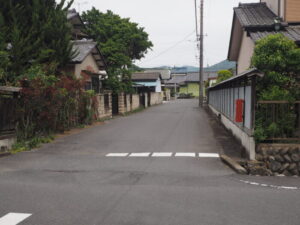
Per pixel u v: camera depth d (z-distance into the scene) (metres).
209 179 5.98
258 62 7.42
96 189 5.32
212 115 21.25
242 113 8.23
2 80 11.18
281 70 7.48
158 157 7.91
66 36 13.62
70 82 12.46
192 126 14.69
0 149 8.41
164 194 5.04
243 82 8.77
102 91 19.56
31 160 7.65
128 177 6.10
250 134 7.35
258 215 4.18
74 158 7.87
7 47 12.74
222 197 4.91
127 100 24.05
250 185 5.64
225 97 13.96
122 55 22.73
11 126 9.32
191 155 8.12
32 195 5.01
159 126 14.72
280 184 5.76
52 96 10.82
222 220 4.00
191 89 67.25
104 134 12.12
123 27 24.48
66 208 4.42
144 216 4.12
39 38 12.16
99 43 22.84
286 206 4.54
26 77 10.40
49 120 10.84
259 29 11.45
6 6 12.06
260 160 7.21
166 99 53.19
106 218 4.07
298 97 7.38
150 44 27.72
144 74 44.31
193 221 3.97
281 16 12.19
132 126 14.84
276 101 7.26
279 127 7.30
